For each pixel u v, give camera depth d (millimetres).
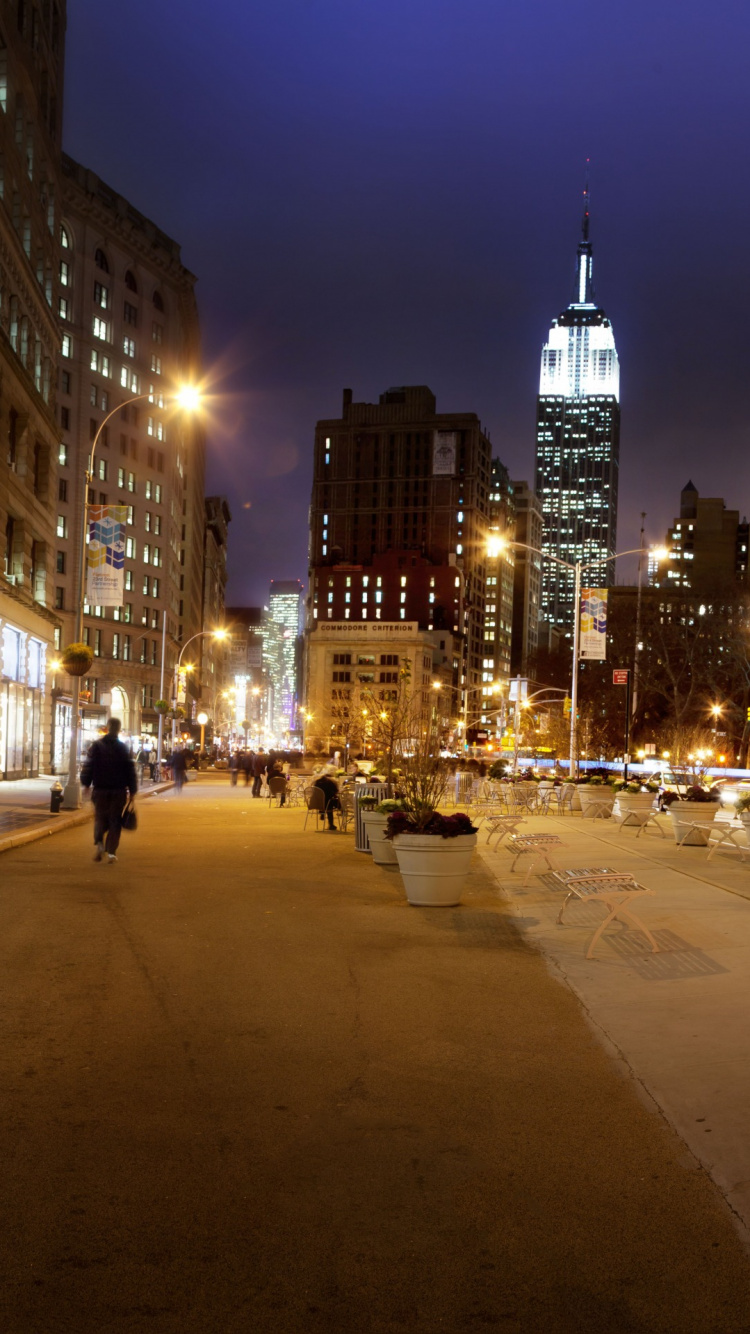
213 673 172625
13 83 37531
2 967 8711
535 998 7949
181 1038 6785
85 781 16125
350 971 8797
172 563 104812
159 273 99250
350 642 144125
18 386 39000
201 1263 3914
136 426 96312
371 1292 3738
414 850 12281
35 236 42500
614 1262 3969
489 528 196250
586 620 34812
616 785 31406
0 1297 3652
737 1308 3668
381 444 185500
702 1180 4695
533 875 15617
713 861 17125
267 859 17344
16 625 40031
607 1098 5766
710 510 155625
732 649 66000
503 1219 4305
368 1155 4938
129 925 10742
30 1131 5152
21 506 41125
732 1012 7488
